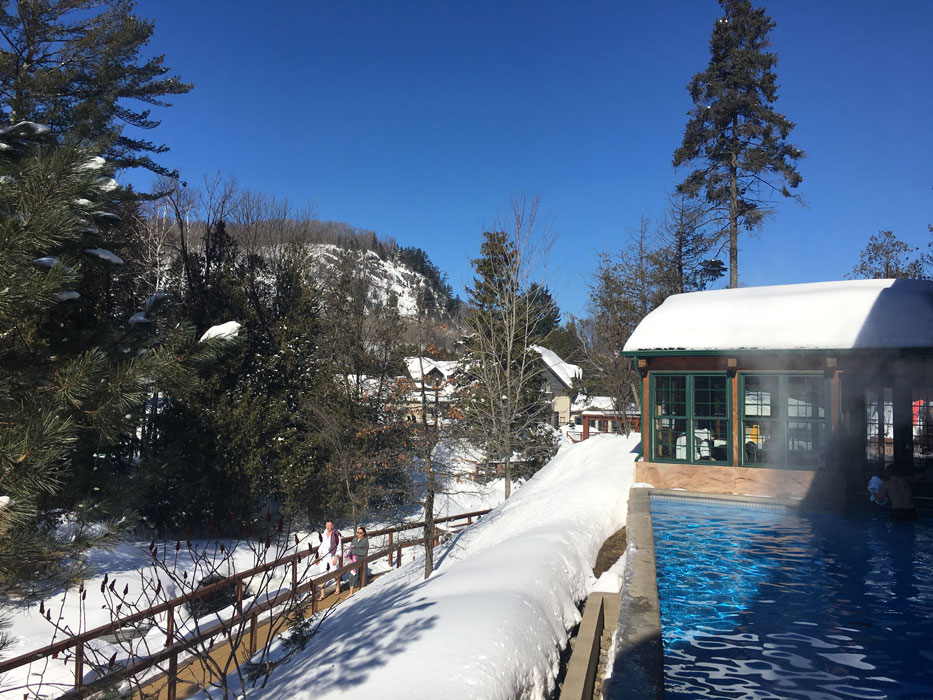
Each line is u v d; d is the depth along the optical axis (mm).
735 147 34688
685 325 16672
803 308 15797
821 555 10508
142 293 19703
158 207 36219
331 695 4551
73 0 20203
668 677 6129
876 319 14562
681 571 9648
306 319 24016
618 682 5555
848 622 7605
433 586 7512
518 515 14375
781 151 34031
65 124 19516
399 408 16875
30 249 4852
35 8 19328
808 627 7453
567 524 11086
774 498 14484
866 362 14430
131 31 21656
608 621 7906
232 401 20766
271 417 20734
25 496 4715
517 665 5320
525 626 6035
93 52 21469
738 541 11398
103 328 9461
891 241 36875
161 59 23438
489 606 6172
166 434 18875
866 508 13883
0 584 5715
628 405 32562
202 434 19281
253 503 21016
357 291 26766
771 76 34719
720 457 15875
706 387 16078
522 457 26516
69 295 7738
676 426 16312
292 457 20438
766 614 7863
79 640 6371
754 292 18438
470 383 22922
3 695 7613
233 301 22719
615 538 11930
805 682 6031
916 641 6984
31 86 18297
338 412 20469
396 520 18719
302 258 27172
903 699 5656
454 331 24953
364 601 9570
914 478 14188
